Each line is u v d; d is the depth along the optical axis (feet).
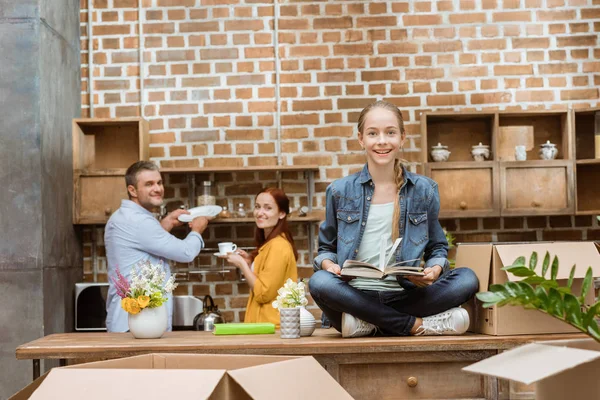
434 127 16.22
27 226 13.79
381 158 9.58
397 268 8.93
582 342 4.45
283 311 9.21
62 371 4.40
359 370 8.59
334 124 16.38
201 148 16.40
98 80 16.53
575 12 16.43
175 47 16.52
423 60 16.40
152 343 8.70
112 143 16.44
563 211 15.24
